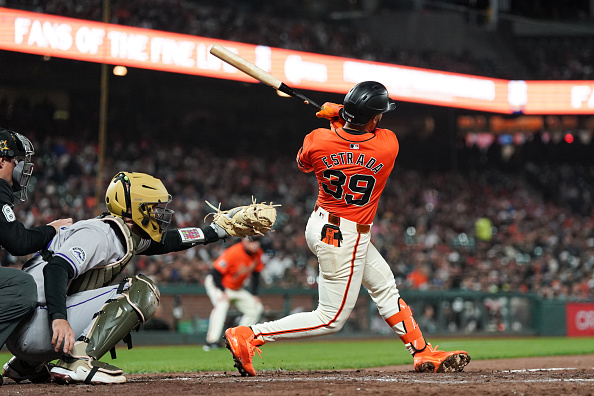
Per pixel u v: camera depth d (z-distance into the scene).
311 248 16.78
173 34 66.62
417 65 90.81
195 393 12.91
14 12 57.62
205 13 78.62
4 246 14.22
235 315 52.09
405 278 69.62
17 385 15.37
